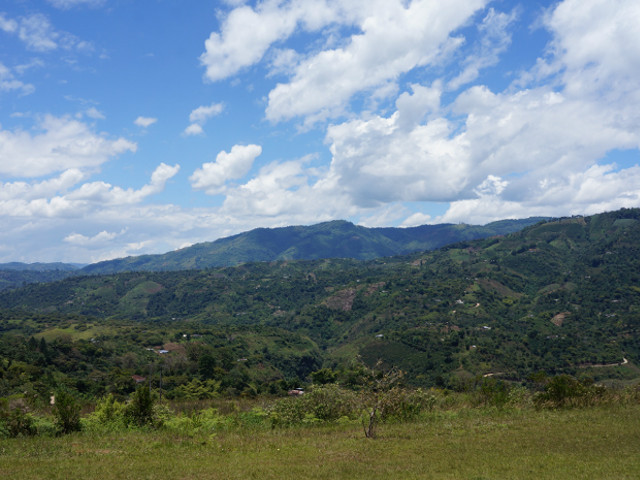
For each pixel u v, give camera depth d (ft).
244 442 38.45
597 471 27.78
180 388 214.28
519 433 40.60
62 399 43.45
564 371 331.98
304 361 401.90
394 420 50.21
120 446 36.14
